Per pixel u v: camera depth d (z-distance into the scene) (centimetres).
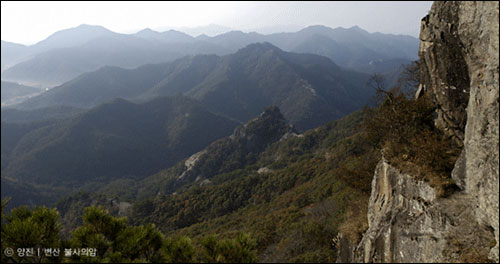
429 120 1071
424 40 1058
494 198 570
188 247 392
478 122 659
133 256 371
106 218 399
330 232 1805
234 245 396
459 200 717
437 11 920
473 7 745
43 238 339
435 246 698
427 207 773
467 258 601
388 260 890
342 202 2228
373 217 1113
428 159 870
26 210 363
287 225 2594
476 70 724
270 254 2127
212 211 6538
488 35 685
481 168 636
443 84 945
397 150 1020
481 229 623
